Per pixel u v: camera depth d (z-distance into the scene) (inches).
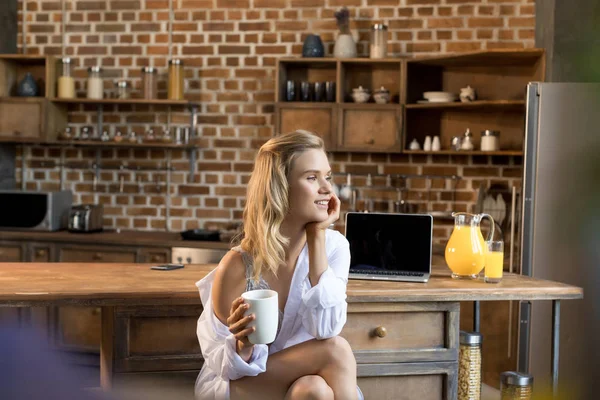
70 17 194.9
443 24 178.5
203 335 72.7
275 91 178.4
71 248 173.6
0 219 178.9
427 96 170.6
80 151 196.4
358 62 175.5
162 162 193.6
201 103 190.7
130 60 193.0
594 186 136.3
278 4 186.1
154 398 16.3
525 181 138.0
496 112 173.9
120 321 82.2
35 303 77.7
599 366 136.9
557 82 148.1
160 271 95.8
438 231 178.5
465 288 85.3
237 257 73.8
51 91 185.8
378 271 94.3
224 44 189.2
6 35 191.3
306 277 73.7
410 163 181.0
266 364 70.9
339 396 68.6
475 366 93.4
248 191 75.4
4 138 185.2
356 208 183.0
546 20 158.6
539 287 86.9
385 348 85.0
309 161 73.0
